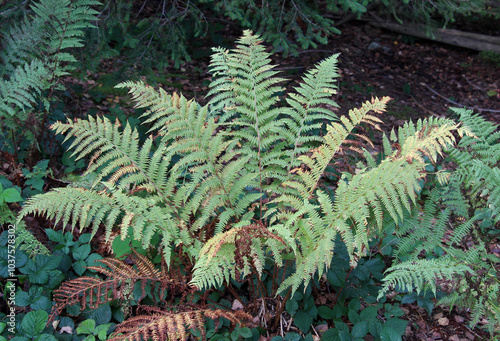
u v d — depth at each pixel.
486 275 2.52
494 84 7.31
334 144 2.69
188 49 6.73
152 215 2.29
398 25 8.10
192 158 2.48
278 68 6.63
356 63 7.39
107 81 5.18
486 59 7.95
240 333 2.36
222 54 3.08
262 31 4.49
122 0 4.39
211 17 7.44
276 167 2.82
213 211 2.63
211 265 2.12
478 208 2.84
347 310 2.72
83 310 2.47
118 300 2.52
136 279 2.33
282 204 2.72
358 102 6.15
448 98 6.77
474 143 2.96
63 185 3.27
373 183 2.21
